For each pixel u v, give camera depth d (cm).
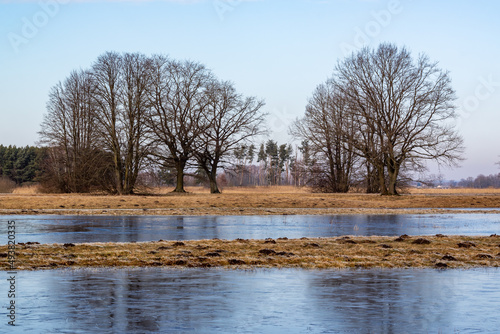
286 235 2772
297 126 7862
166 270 1622
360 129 6550
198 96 6694
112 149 6359
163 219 3853
